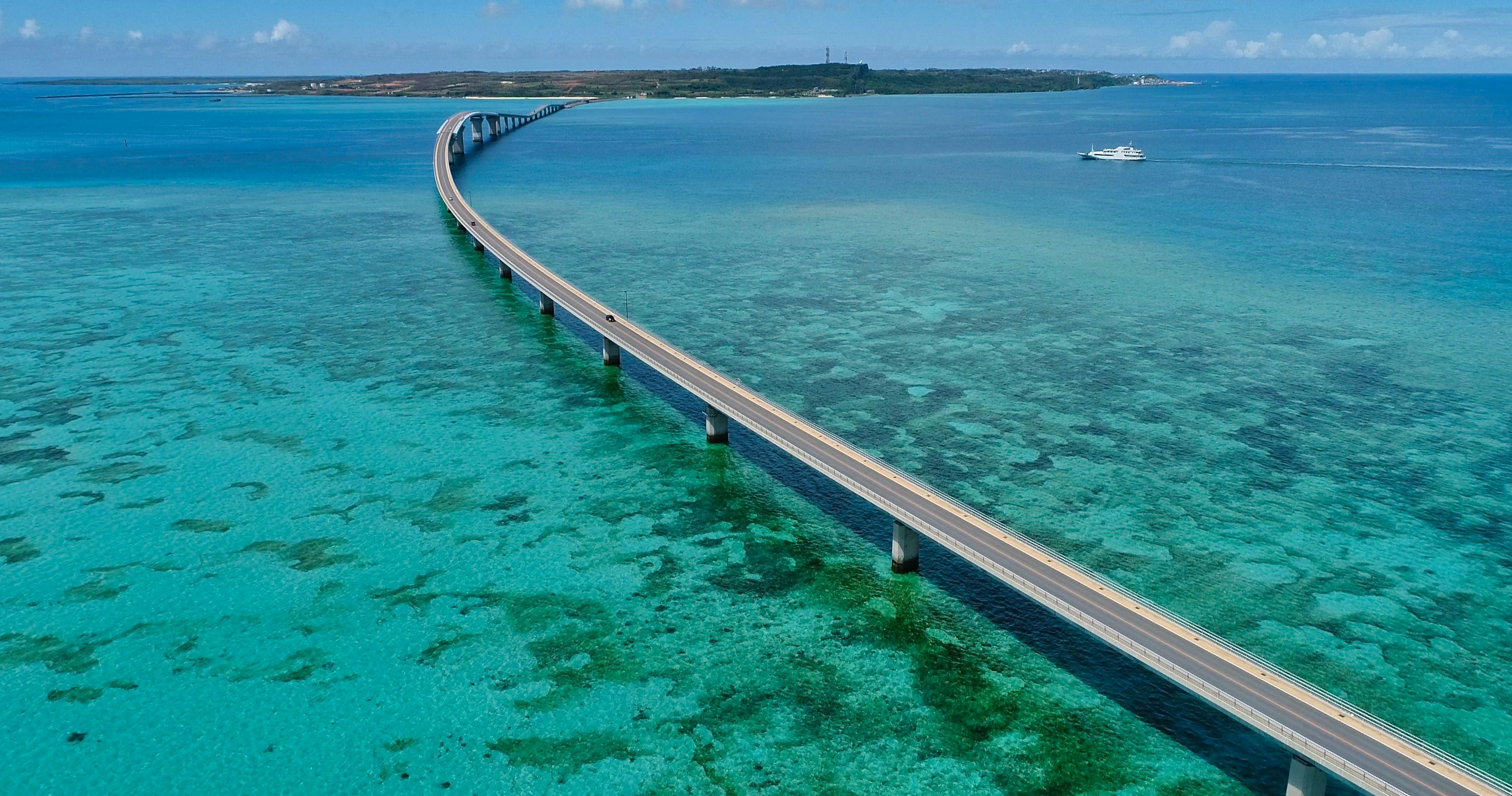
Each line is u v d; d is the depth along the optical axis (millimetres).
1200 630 52250
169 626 61344
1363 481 80438
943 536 61781
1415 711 53750
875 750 50500
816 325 125562
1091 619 53156
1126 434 90312
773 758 50125
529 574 67750
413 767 49625
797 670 57031
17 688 55281
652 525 74562
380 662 57938
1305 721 45062
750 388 102688
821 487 81312
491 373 107875
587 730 52219
